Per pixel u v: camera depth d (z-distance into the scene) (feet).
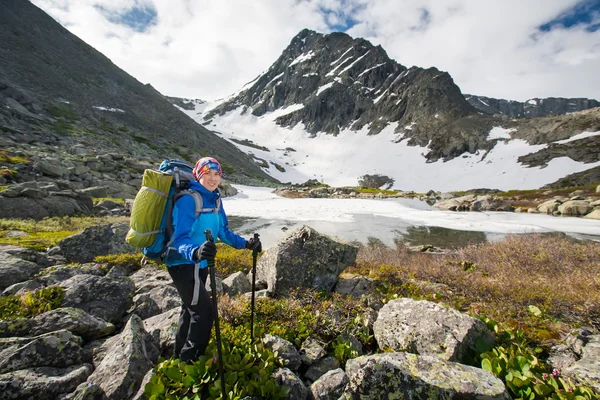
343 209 150.41
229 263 30.42
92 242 32.76
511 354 12.16
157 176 10.55
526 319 17.80
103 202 92.58
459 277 26.94
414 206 184.96
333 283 22.54
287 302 18.42
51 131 199.11
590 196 179.63
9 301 16.92
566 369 11.89
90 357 12.96
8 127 165.37
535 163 465.06
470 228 101.14
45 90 296.51
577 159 436.76
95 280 18.94
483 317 15.89
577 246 50.26
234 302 17.49
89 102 330.75
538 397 10.26
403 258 47.19
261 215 123.54
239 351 12.30
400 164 619.26
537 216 137.69
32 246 34.37
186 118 463.42
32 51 351.25
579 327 16.61
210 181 11.36
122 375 10.76
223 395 9.66
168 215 10.52
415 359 10.41
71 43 441.68
